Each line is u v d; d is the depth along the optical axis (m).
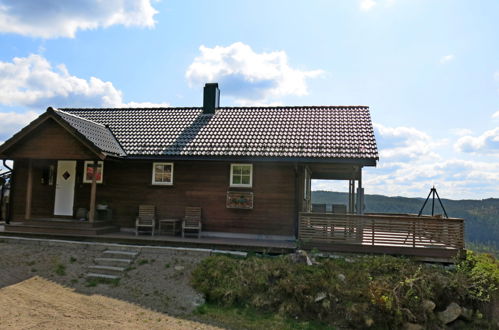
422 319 8.38
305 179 13.33
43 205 14.09
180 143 13.48
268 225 12.67
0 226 13.57
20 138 12.62
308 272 9.24
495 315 9.08
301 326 7.77
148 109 17.30
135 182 13.66
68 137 12.62
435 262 10.45
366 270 9.46
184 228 12.48
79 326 6.84
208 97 16.41
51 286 8.84
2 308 7.51
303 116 15.18
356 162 11.71
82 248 11.29
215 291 8.61
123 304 8.00
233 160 12.37
